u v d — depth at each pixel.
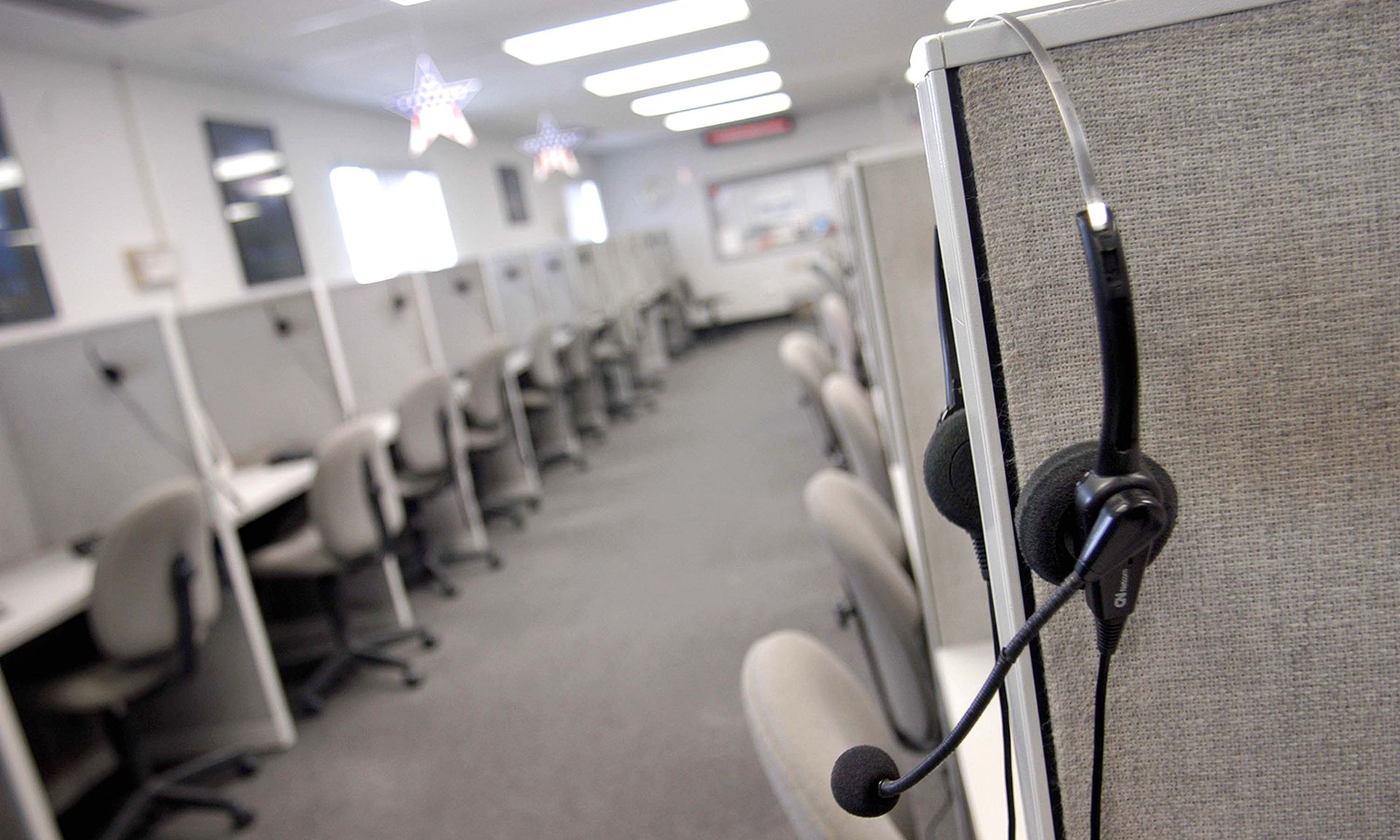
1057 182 0.41
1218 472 0.43
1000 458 0.43
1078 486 0.39
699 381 7.47
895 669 1.22
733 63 5.42
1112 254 0.36
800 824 0.64
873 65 6.44
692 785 1.98
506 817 1.98
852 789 0.46
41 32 3.29
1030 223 0.42
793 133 10.24
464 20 3.70
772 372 7.32
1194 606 0.44
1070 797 0.46
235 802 2.14
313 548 2.72
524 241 8.58
